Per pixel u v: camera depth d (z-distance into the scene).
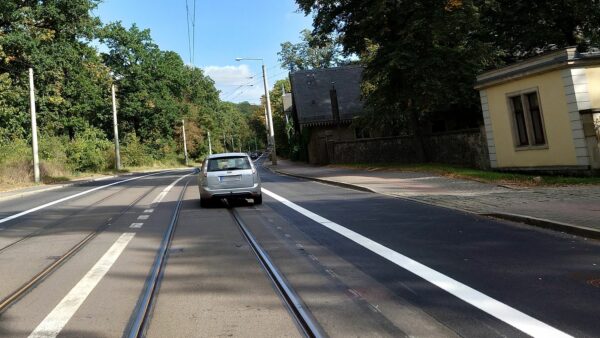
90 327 4.80
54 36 38.72
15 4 34.47
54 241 9.83
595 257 6.58
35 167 30.97
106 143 54.91
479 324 4.47
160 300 5.60
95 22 40.47
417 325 4.52
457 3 22.14
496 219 9.82
